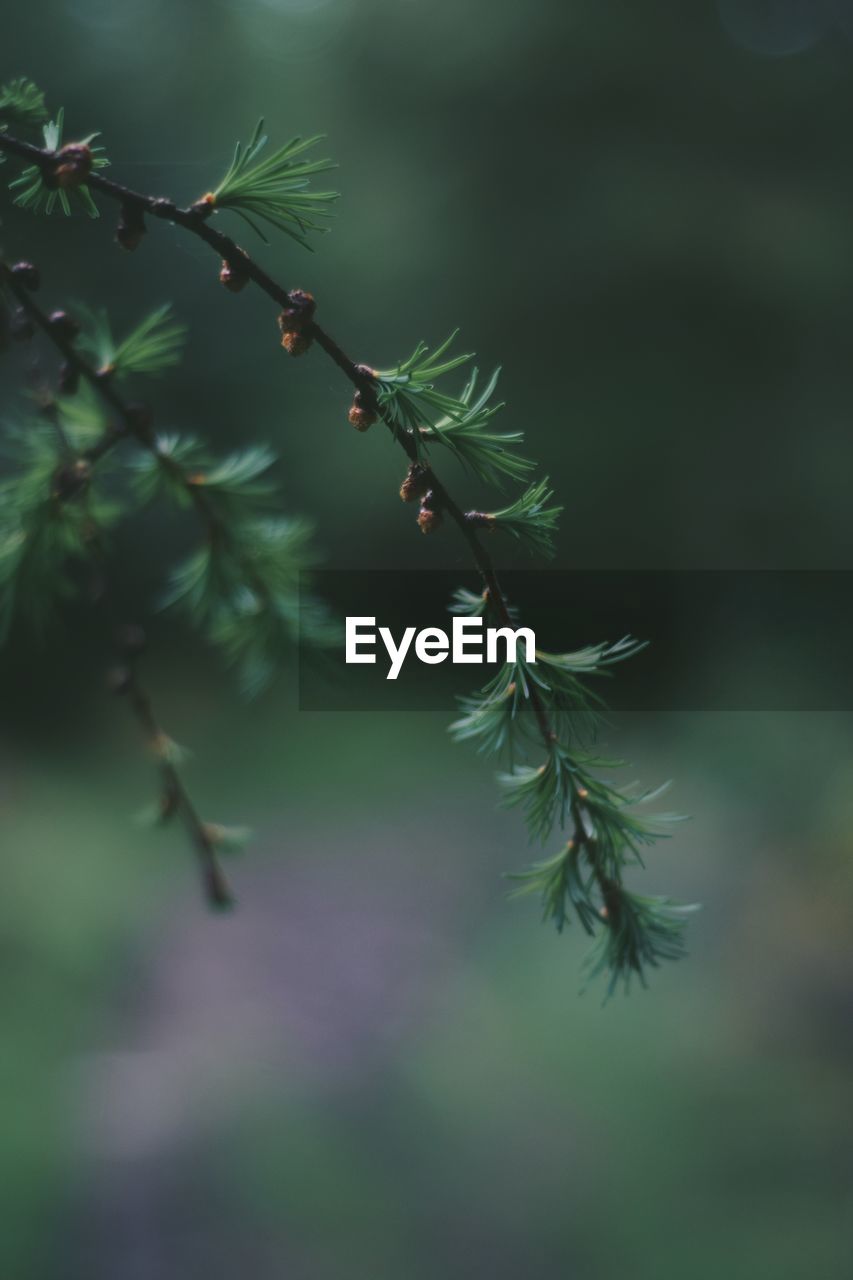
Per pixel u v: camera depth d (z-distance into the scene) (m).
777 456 3.96
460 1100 1.68
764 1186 1.46
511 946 2.24
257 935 2.29
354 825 2.99
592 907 0.30
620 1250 1.34
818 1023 1.78
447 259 3.97
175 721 3.51
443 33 3.99
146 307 3.80
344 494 3.84
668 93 4.03
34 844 2.55
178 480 0.37
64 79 3.98
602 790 0.30
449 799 3.19
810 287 3.80
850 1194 1.42
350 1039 1.89
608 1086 1.69
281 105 4.09
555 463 3.99
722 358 3.98
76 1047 1.77
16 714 3.32
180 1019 1.92
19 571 0.36
